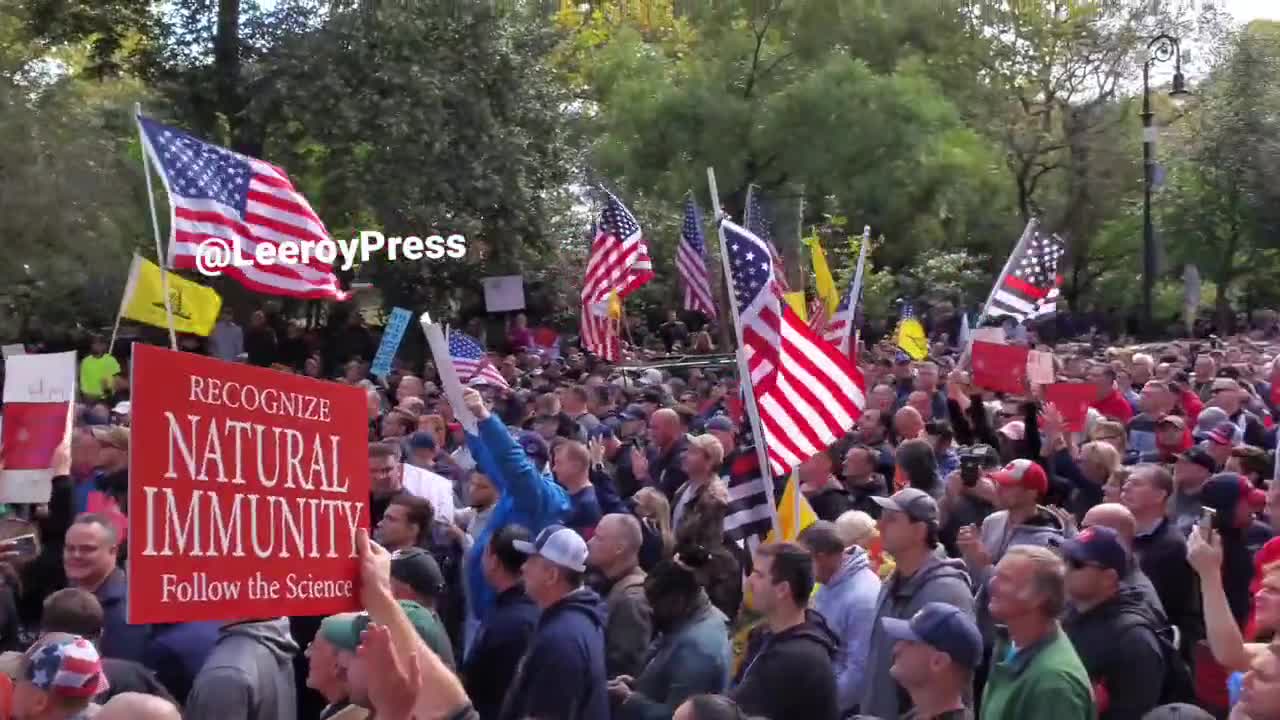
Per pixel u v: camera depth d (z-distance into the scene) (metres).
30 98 24.92
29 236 24.33
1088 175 43.84
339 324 29.11
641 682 6.12
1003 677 5.22
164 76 28.19
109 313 27.86
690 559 7.06
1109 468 9.66
